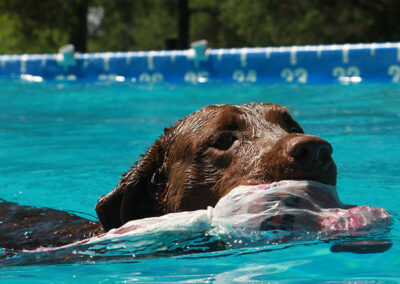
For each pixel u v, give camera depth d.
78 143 12.12
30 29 47.91
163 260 4.60
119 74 23.48
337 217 4.68
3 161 10.68
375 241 4.54
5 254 5.23
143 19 77.00
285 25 52.56
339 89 17.69
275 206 4.66
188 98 17.80
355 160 9.45
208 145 5.60
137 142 11.91
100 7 63.44
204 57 21.45
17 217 7.19
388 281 3.80
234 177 5.20
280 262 4.28
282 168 4.80
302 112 14.35
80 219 7.14
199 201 5.54
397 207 6.66
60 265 4.71
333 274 3.98
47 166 10.20
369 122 12.74
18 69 25.66
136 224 5.15
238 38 64.06
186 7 48.34
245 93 17.92
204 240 4.79
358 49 18.66
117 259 4.72
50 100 18.98
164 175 6.08
